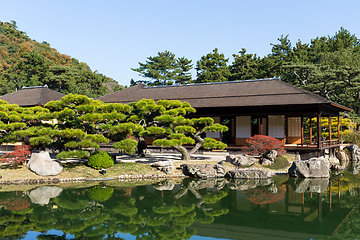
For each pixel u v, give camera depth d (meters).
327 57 51.03
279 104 25.58
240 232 10.84
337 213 13.19
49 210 13.40
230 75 60.78
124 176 20.41
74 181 19.16
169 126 23.22
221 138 30.50
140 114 22.22
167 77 68.19
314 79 47.62
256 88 30.09
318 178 21.45
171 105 22.66
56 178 18.98
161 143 20.61
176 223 11.84
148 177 20.77
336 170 26.03
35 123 21.50
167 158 26.00
